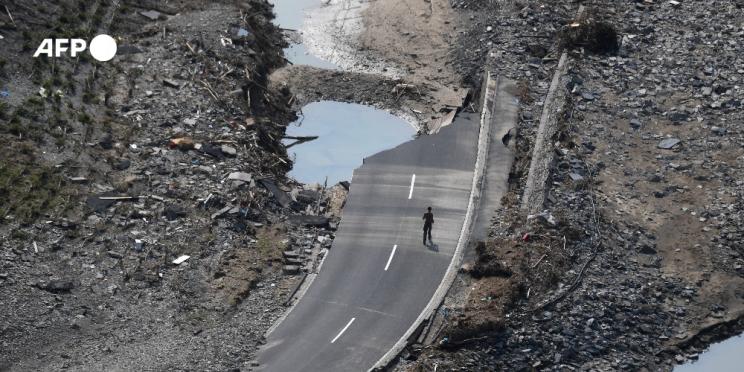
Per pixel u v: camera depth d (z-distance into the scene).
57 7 94.44
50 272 70.00
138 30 95.75
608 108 89.62
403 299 71.12
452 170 83.69
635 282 73.88
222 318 69.12
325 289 72.19
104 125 82.94
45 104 83.31
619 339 70.00
